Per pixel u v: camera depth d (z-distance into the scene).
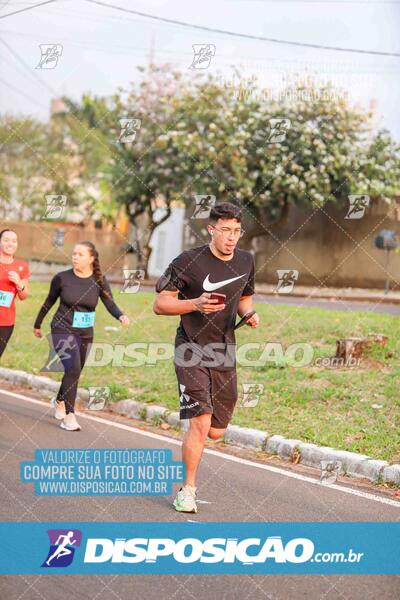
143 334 11.95
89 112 26.05
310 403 7.79
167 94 22.75
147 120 23.45
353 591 3.91
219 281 4.97
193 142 22.17
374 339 9.34
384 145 21.73
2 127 26.58
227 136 21.98
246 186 22.27
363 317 12.30
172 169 23.91
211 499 5.39
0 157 27.22
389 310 14.77
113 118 24.33
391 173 21.72
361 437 6.75
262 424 7.27
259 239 24.81
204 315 4.96
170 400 8.26
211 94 22.09
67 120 26.66
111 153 25.55
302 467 6.41
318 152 21.41
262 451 6.85
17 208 27.52
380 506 5.36
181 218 27.67
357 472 6.14
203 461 6.45
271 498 5.46
